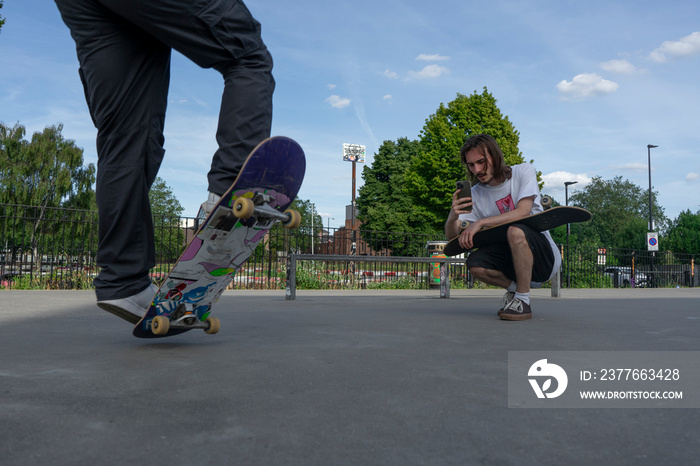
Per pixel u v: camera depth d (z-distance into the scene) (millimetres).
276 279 11070
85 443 926
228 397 1266
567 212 3135
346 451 905
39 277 9297
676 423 1101
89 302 4523
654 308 4578
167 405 1186
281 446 925
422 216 26172
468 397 1294
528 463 859
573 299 6324
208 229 1729
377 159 40719
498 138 25109
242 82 1867
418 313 3789
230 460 854
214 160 1865
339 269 12227
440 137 25969
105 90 1910
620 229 57750
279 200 1894
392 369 1637
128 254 1937
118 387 1358
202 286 1921
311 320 3219
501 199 3561
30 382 1409
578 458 886
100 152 1974
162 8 1749
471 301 5527
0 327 2695
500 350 2031
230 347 2064
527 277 3334
